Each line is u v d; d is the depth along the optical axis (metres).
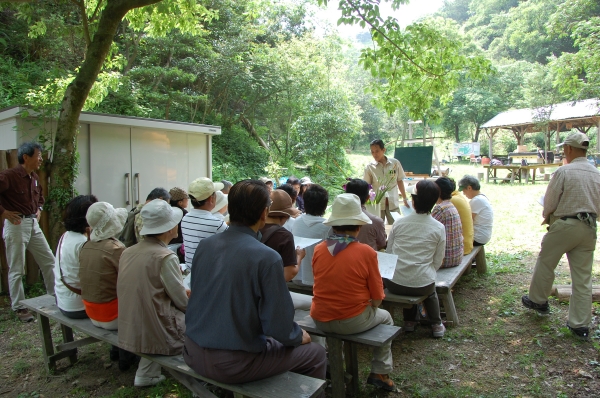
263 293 1.87
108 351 3.53
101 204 2.79
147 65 13.96
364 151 36.72
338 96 17.08
